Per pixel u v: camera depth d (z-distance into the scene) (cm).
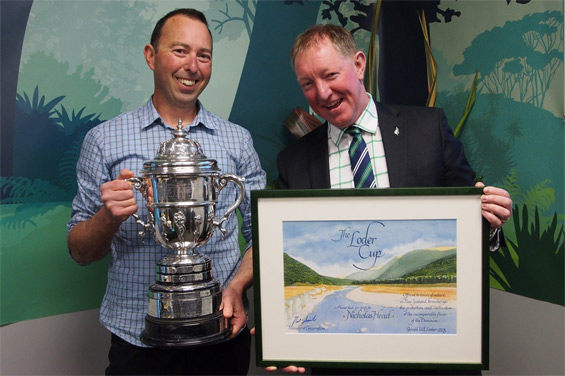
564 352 148
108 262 175
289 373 107
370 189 92
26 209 156
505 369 171
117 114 172
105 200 99
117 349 127
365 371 112
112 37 170
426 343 91
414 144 119
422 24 198
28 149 156
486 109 178
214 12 187
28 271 158
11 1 151
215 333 99
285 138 207
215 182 105
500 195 89
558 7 149
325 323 93
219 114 190
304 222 93
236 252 136
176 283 99
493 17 173
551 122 152
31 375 159
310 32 113
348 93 112
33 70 155
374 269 92
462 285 91
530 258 161
